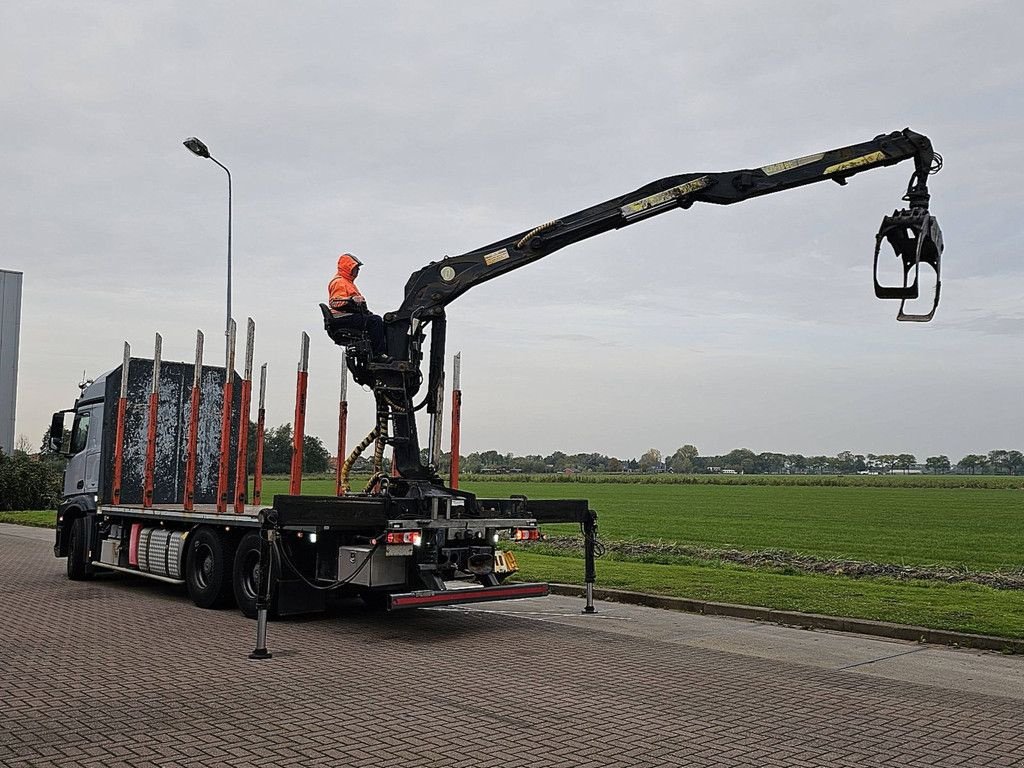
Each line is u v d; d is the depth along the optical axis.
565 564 18.05
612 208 10.99
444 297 11.66
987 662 9.45
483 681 8.20
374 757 5.89
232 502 16.47
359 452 12.07
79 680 8.08
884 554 25.48
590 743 6.28
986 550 26.97
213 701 7.34
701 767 5.80
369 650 9.71
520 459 157.12
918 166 9.72
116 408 15.90
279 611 11.48
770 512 50.59
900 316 9.17
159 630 10.91
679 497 74.25
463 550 11.12
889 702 7.61
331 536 11.41
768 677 8.56
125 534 15.20
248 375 13.00
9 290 58.25
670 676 8.53
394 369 11.62
